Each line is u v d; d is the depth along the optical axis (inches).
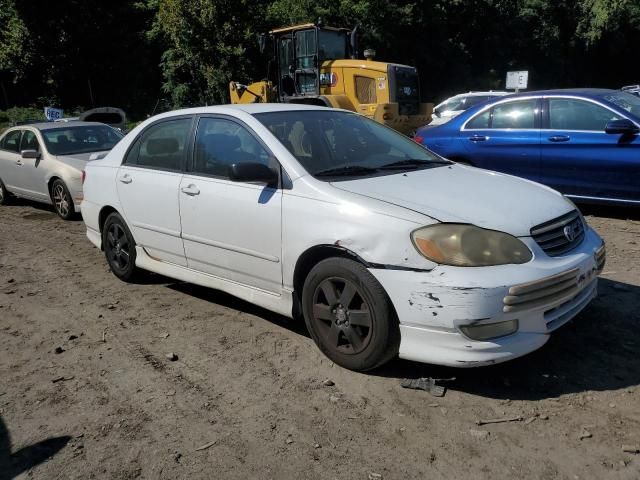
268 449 118.6
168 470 113.7
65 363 160.1
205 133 184.4
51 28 1106.7
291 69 599.8
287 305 159.2
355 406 131.7
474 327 125.6
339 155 168.7
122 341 172.7
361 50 1306.6
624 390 133.3
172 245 193.5
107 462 116.7
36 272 247.3
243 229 164.7
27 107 1168.2
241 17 1013.8
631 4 1897.1
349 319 142.6
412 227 131.8
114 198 215.3
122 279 226.2
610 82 2151.8
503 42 1706.4
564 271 133.9
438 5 1472.7
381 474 109.6
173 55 1128.8
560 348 153.7
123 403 138.2
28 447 122.8
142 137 210.7
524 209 142.1
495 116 321.4
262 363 154.2
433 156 190.1
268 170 156.7
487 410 128.0
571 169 291.4
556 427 121.0
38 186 372.2
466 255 127.2
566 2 1786.4
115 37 1190.3
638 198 275.0
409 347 133.0
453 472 109.2
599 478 106.1
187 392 141.8
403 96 567.8
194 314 190.9
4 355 167.0
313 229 145.7
